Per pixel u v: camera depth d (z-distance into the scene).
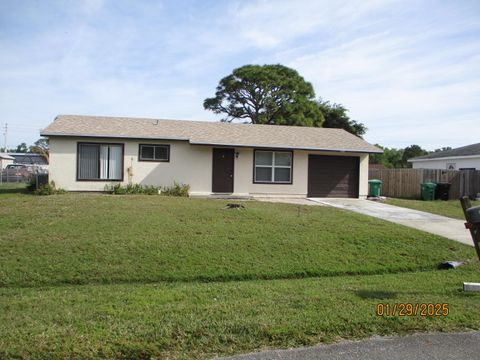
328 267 7.47
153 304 5.06
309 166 19.25
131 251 7.68
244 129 20.59
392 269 7.60
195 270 7.05
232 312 4.66
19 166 52.06
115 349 3.63
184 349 3.71
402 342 3.95
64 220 9.70
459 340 4.01
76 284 6.45
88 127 17.78
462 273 7.17
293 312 4.68
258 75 42.78
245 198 17.19
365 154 19.69
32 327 4.15
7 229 8.82
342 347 3.82
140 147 17.77
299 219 10.97
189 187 18.11
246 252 7.97
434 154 31.72
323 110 45.81
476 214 5.46
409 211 14.73
